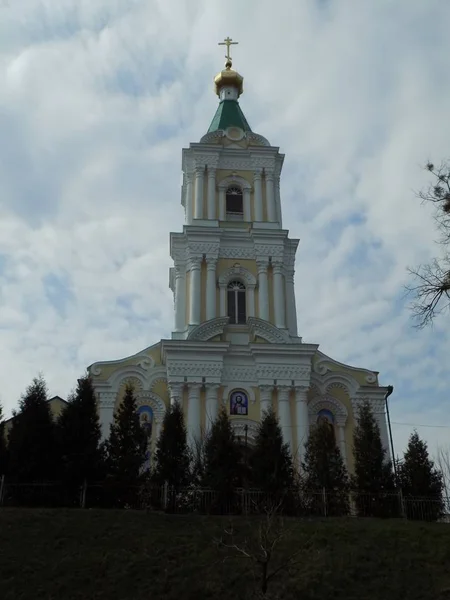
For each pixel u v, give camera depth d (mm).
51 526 25078
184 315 43969
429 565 23266
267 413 33469
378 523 26719
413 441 32000
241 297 44750
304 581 21984
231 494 28938
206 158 48281
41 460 29969
